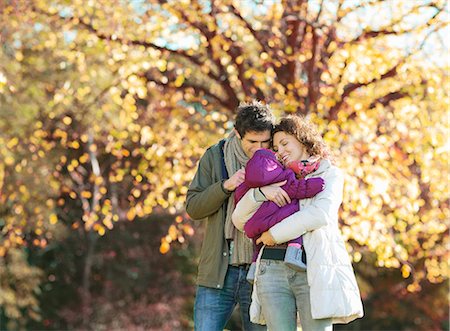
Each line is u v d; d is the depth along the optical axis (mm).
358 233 10047
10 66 13148
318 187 4883
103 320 25156
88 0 10406
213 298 5852
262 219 4938
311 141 5047
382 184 10023
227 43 10305
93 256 25719
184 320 25469
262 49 10594
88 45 10820
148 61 10625
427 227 11602
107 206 11398
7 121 13977
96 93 12148
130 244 25859
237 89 11469
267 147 5484
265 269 4953
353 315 4836
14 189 14031
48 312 26031
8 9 10531
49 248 25609
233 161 5859
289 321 4914
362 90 11109
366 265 25141
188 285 25938
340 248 4883
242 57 10508
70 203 24578
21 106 13898
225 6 10125
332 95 10336
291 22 10555
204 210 5750
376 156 10570
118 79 10508
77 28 10812
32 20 10859
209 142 11281
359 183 10664
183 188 10680
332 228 4910
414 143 10719
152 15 10648
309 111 10312
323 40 10383
